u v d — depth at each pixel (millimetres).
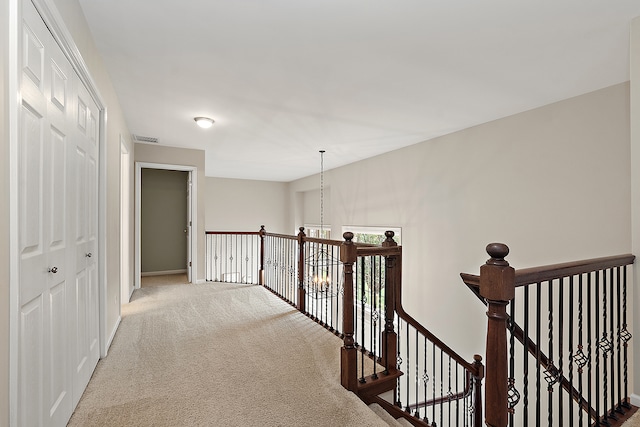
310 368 2391
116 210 3189
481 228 3898
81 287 1963
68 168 1713
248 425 1728
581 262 1596
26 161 1228
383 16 1944
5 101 1068
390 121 3887
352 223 6422
